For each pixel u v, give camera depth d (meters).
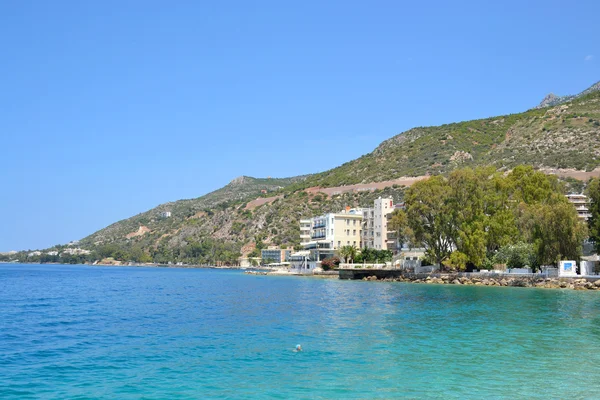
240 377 28.78
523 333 42.84
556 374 29.52
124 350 36.09
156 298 81.19
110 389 26.61
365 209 180.25
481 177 116.44
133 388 26.78
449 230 117.69
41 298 83.06
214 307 64.81
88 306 68.06
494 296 78.94
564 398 25.34
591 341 39.28
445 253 122.56
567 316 53.72
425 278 119.56
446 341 39.19
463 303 67.50
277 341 39.25
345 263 159.25
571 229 96.38
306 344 38.00
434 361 32.53
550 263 101.81
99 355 34.47
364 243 178.75
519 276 104.06
